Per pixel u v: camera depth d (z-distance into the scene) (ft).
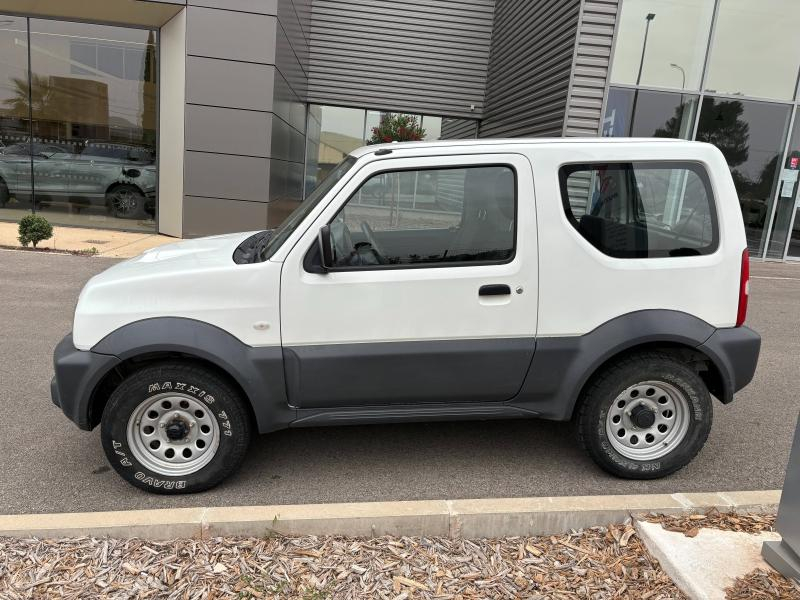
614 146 11.16
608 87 33.37
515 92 43.32
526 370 11.19
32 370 16.76
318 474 11.91
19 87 40.37
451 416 11.41
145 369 10.49
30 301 23.76
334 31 50.11
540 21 38.42
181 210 38.75
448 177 10.87
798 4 37.29
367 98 51.39
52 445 12.71
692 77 37.52
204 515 9.50
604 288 11.09
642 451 11.69
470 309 10.86
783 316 26.40
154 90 40.42
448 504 9.88
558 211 10.94
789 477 8.34
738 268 11.30
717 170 11.24
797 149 39.83
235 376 10.43
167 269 10.82
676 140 11.52
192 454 10.96
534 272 10.92
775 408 15.96
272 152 38.70
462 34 50.65
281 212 43.75
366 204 10.79
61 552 8.91
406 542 9.44
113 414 10.43
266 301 10.55
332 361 10.74
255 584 8.40
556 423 14.56
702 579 8.36
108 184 41.70
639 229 11.19
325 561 8.92
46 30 39.47
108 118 40.86
